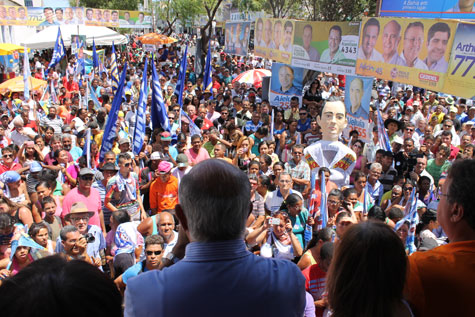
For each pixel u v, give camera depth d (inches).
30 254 170.7
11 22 890.1
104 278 45.9
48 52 1098.1
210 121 421.7
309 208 212.2
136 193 251.6
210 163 58.1
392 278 58.8
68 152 293.7
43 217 227.5
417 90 597.0
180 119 374.6
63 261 45.7
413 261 62.9
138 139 316.2
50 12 935.0
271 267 56.6
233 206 55.0
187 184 56.6
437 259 60.9
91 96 504.4
